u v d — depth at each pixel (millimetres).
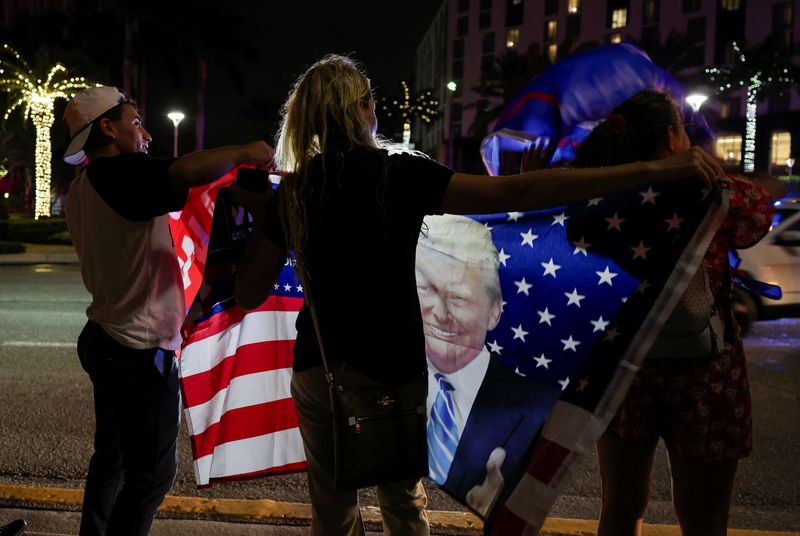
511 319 2188
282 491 3777
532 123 2711
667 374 2119
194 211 2682
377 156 1859
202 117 45156
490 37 81562
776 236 8695
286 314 2566
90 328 2480
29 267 17000
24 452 4242
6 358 6660
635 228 1994
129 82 39031
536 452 2010
